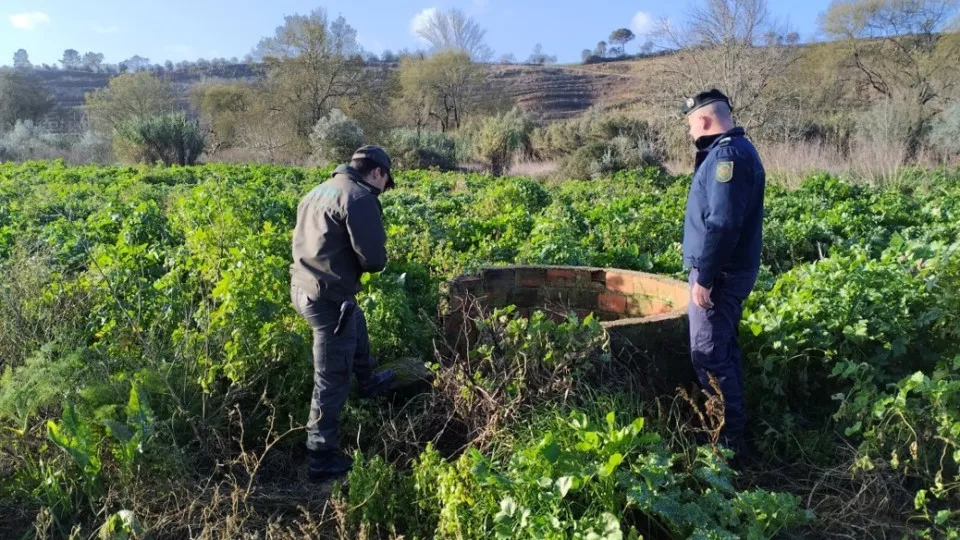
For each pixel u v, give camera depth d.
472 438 3.52
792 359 4.02
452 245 7.46
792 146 18.80
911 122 19.98
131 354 4.21
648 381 3.99
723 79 24.38
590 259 6.63
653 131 26.44
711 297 3.63
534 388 3.62
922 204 11.03
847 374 3.66
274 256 4.61
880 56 35.50
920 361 4.05
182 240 7.41
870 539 3.13
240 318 4.03
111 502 3.21
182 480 3.26
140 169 20.48
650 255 6.88
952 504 3.26
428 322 4.75
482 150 29.98
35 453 3.50
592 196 14.40
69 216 9.52
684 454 3.26
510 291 5.20
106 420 3.28
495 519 2.68
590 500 2.84
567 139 30.89
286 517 3.28
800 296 4.18
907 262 4.53
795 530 3.16
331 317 3.58
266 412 3.91
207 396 3.84
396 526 3.11
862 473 3.41
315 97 39.59
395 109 48.91
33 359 3.77
